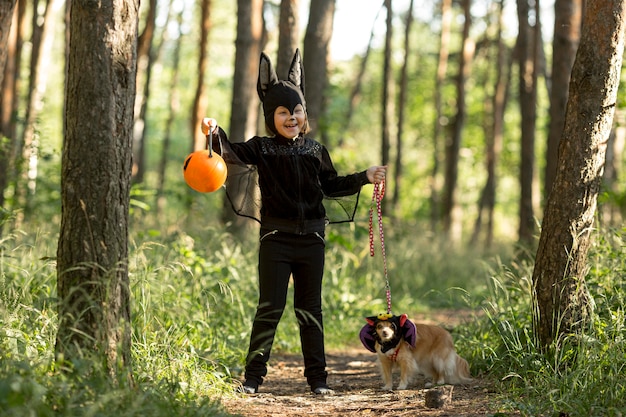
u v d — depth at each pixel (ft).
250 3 52.95
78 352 17.20
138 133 86.07
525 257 39.63
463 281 52.24
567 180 21.95
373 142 144.05
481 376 24.45
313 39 49.75
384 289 45.27
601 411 18.49
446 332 23.89
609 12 21.25
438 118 99.76
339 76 97.09
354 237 45.21
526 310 25.82
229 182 22.63
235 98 52.85
